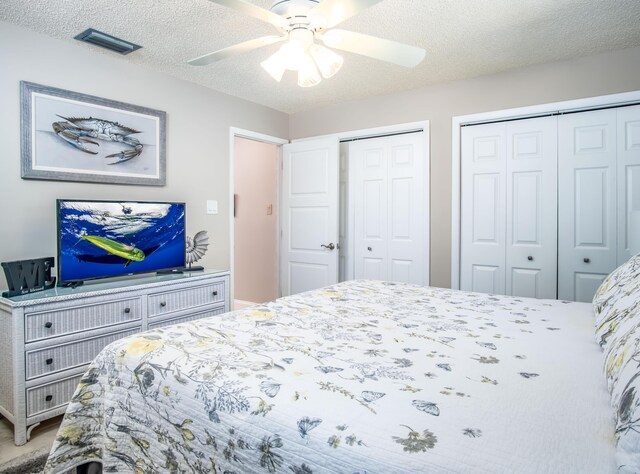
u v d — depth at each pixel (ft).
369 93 11.83
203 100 11.12
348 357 3.77
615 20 7.45
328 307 5.82
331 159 12.73
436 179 11.15
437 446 2.31
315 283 13.21
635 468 1.91
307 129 13.70
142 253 9.00
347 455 2.38
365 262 12.70
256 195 15.34
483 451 2.25
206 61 6.56
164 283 8.50
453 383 3.18
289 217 13.89
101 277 8.23
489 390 3.05
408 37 8.12
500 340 4.33
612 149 9.00
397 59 6.26
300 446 2.56
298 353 3.86
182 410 3.23
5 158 7.45
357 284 7.86
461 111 10.68
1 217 7.43
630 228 6.62
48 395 6.65
